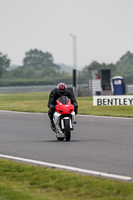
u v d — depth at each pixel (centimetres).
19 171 3350
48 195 2517
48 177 3064
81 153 4234
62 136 5484
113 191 2577
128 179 2997
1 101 13375
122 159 3850
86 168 3478
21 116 8538
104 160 3819
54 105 5166
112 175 3128
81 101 12319
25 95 18662
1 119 8069
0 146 4859
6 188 2705
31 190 2666
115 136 5497
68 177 3027
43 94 19450
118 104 10225
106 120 7500
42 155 4188
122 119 7619
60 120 5034
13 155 4244
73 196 2497
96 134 5738
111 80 16850
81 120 7575
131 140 5097
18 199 2384
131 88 18162
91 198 2439
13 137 5634
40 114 8869
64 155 4141
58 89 4966
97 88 16825
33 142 5119
